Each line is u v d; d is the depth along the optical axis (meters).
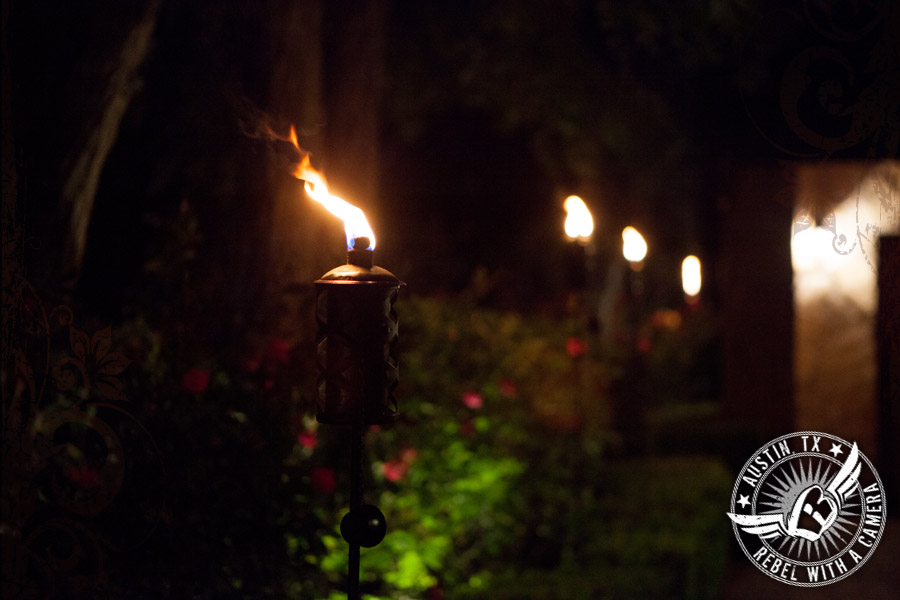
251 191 4.62
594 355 7.29
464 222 13.64
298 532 3.50
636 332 8.38
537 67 10.38
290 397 3.82
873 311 9.75
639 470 7.23
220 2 4.88
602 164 11.27
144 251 4.88
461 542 5.26
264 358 3.97
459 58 10.79
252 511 3.35
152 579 3.00
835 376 9.88
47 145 3.47
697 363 14.84
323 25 5.87
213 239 4.61
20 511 2.58
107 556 2.92
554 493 5.98
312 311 4.48
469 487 5.16
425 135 13.47
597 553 5.07
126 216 5.07
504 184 13.61
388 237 13.08
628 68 10.30
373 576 4.35
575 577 4.70
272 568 3.34
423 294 11.00
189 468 3.16
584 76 10.38
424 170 13.56
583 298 6.85
